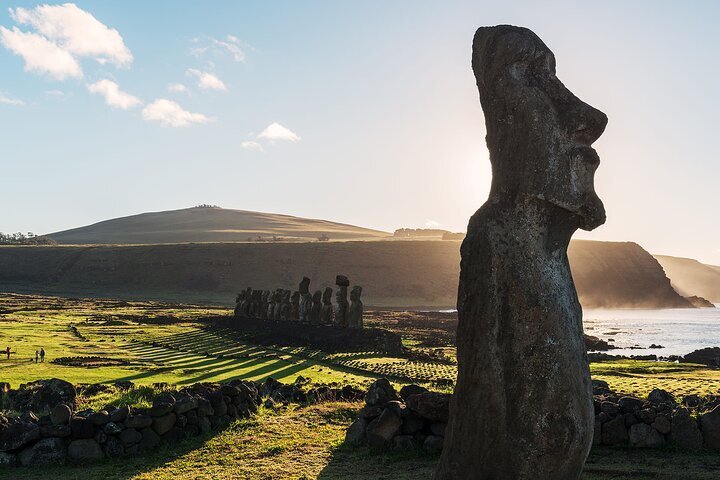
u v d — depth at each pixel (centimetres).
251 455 1209
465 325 748
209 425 1396
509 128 760
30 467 1186
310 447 1254
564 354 709
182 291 14325
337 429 1395
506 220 747
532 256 734
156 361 3166
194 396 1421
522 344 712
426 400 1192
